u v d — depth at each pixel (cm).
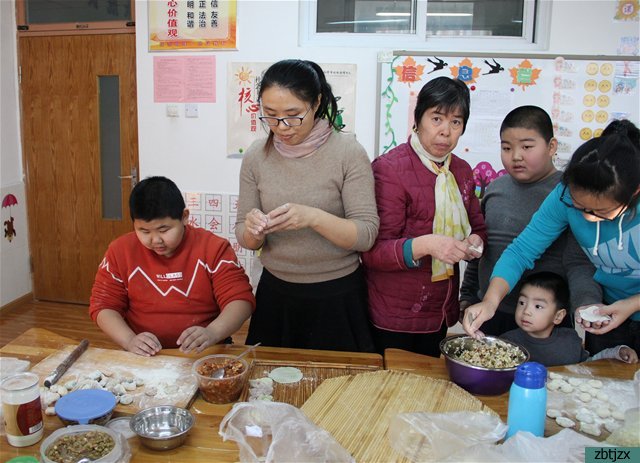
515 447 96
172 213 148
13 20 370
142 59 340
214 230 351
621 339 165
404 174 158
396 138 323
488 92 313
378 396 122
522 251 158
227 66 332
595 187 120
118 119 368
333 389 124
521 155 171
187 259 162
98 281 162
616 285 154
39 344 147
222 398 120
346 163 154
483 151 319
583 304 154
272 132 155
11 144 376
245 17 326
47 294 402
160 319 162
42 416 114
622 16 302
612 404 124
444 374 137
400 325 164
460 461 94
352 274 166
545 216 155
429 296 163
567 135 314
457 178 168
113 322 154
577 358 163
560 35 308
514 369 123
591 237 146
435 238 144
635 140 138
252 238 150
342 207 159
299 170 155
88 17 361
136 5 335
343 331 165
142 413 111
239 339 338
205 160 345
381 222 158
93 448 98
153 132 347
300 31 324
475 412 112
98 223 384
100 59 362
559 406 123
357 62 323
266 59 328
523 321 164
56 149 380
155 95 343
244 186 166
